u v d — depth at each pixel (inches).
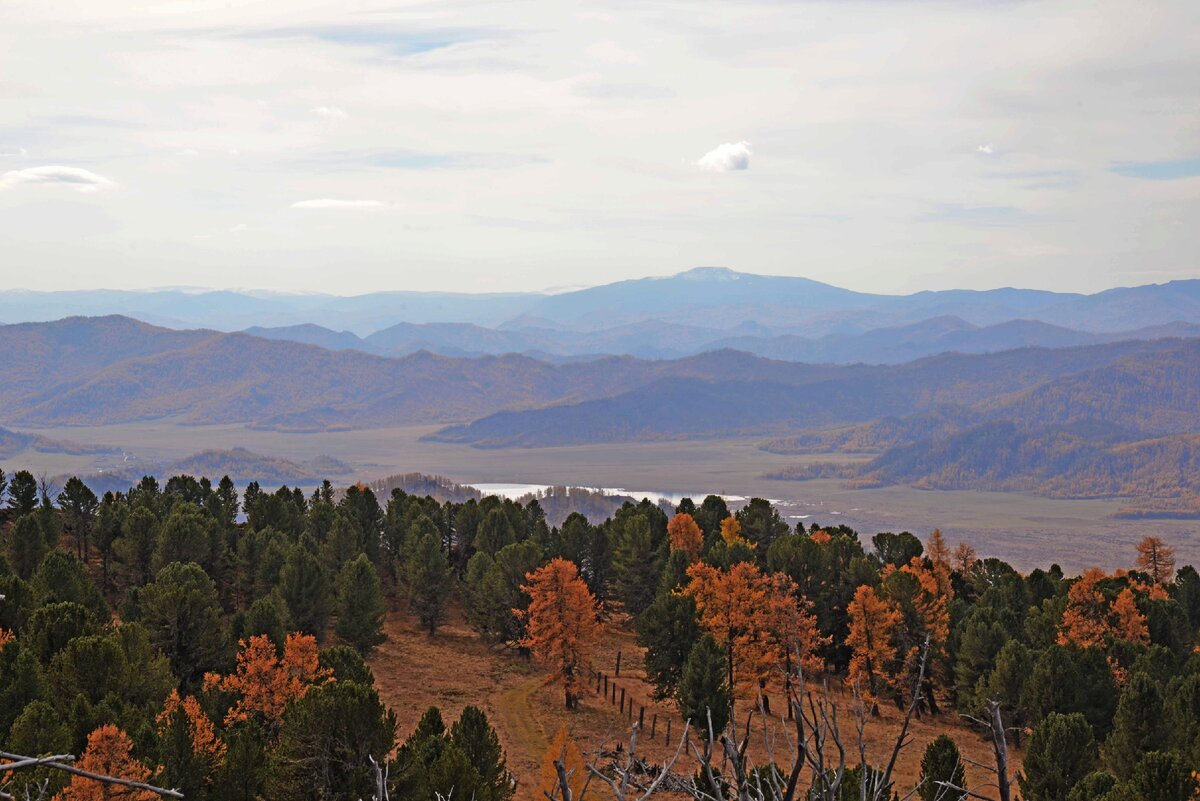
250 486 5241.1
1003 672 2842.0
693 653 2815.0
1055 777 2113.7
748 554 4168.3
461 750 1729.8
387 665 3673.7
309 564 3535.9
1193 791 1728.6
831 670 3764.8
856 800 841.5
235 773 1850.4
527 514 5689.0
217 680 2338.8
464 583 4229.8
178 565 3262.8
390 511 5251.0
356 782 1716.3
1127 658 3046.3
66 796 1478.8
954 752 1894.7
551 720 3107.8
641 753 2719.0
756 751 2407.7
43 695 2030.0
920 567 4052.7
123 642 2330.2
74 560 3272.6
